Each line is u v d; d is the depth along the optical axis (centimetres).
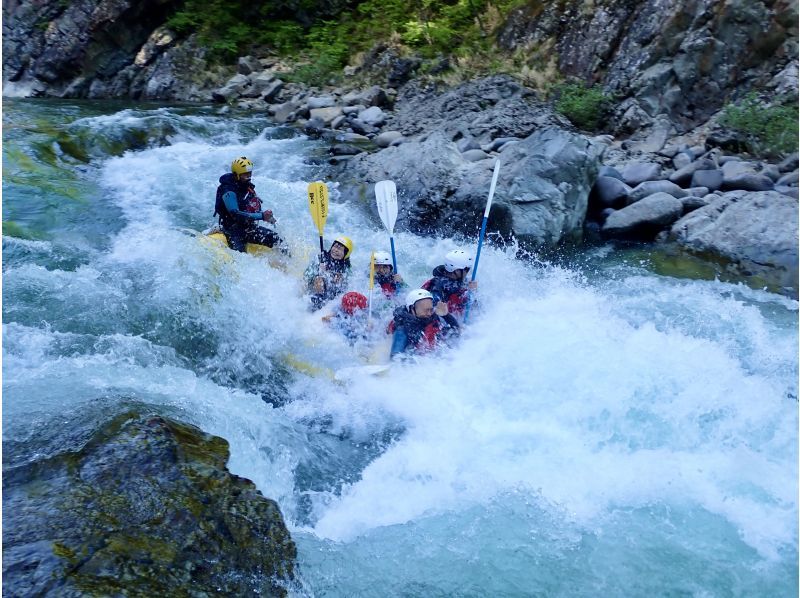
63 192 807
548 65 1180
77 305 554
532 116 1087
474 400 493
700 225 799
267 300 605
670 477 425
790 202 780
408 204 852
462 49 1270
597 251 804
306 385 525
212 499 332
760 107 966
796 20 1001
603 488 418
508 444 454
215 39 1460
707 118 1038
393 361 533
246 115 1257
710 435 456
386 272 622
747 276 732
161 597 276
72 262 643
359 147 1062
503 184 824
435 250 790
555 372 509
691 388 490
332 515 401
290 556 334
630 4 1106
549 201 804
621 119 1061
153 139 1048
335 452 456
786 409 479
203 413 423
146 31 1491
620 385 493
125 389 430
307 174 962
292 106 1252
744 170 880
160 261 636
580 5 1162
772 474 427
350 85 1317
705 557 374
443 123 1116
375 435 476
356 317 579
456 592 355
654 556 374
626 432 459
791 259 725
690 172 892
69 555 278
